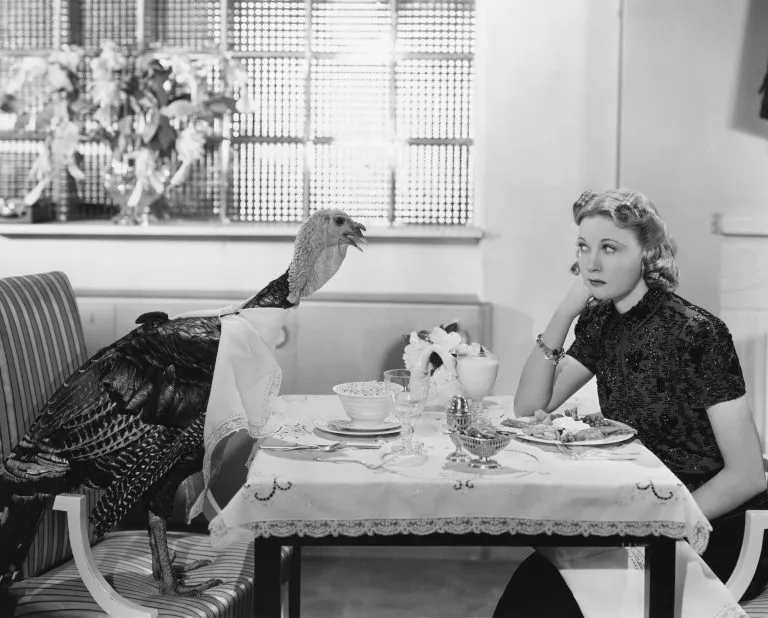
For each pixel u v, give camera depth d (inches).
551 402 97.8
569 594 87.0
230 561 89.4
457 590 121.2
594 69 130.0
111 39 137.5
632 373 86.8
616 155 130.8
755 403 129.2
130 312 128.3
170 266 135.6
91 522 80.0
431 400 93.7
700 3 127.3
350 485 67.9
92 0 137.2
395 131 138.6
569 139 131.0
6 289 88.9
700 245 129.6
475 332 128.2
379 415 83.4
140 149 130.7
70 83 129.3
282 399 99.0
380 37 137.6
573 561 79.5
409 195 139.3
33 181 139.8
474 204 137.5
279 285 88.0
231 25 138.0
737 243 129.0
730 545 81.9
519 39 130.2
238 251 135.2
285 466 71.9
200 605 79.0
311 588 121.0
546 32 130.0
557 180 131.6
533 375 95.4
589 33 129.6
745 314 129.3
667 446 85.4
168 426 81.5
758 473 80.4
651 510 68.2
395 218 139.3
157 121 128.2
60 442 80.7
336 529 68.2
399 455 75.4
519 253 132.6
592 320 94.6
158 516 82.2
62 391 83.2
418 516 68.2
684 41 127.9
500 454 75.8
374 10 137.4
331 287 135.6
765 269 128.3
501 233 132.6
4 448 83.3
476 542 69.7
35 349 90.0
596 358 95.0
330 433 82.0
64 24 137.5
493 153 131.6
